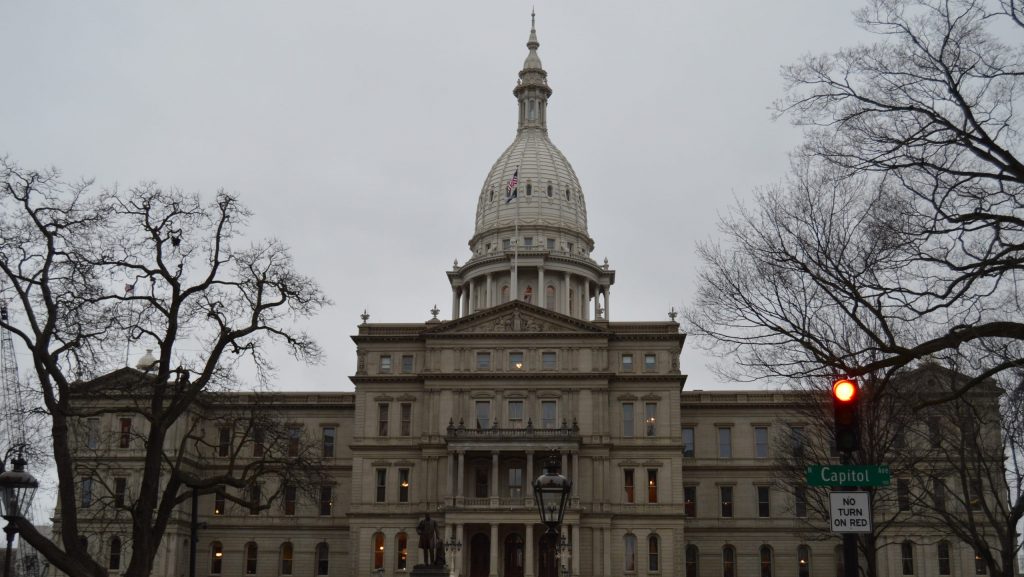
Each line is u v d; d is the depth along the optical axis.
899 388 56.22
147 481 40.22
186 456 116.25
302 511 121.88
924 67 25.42
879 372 56.19
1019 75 25.05
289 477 48.62
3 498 32.03
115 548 111.25
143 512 39.78
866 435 56.81
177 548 114.56
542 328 115.00
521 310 115.56
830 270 34.03
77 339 38.50
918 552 112.69
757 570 118.44
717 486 121.12
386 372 116.44
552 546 34.50
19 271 38.81
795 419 117.88
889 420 55.53
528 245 153.88
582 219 161.12
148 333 41.88
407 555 110.88
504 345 114.81
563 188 158.88
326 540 121.25
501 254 146.50
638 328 115.81
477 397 113.44
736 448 121.88
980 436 61.09
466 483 111.94
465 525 109.00
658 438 112.56
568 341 114.50
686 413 123.50
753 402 122.44
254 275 44.72
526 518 106.56
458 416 112.88
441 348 115.06
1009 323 25.05
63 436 37.94
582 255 154.75
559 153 164.00
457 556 105.50
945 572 112.00
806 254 32.25
